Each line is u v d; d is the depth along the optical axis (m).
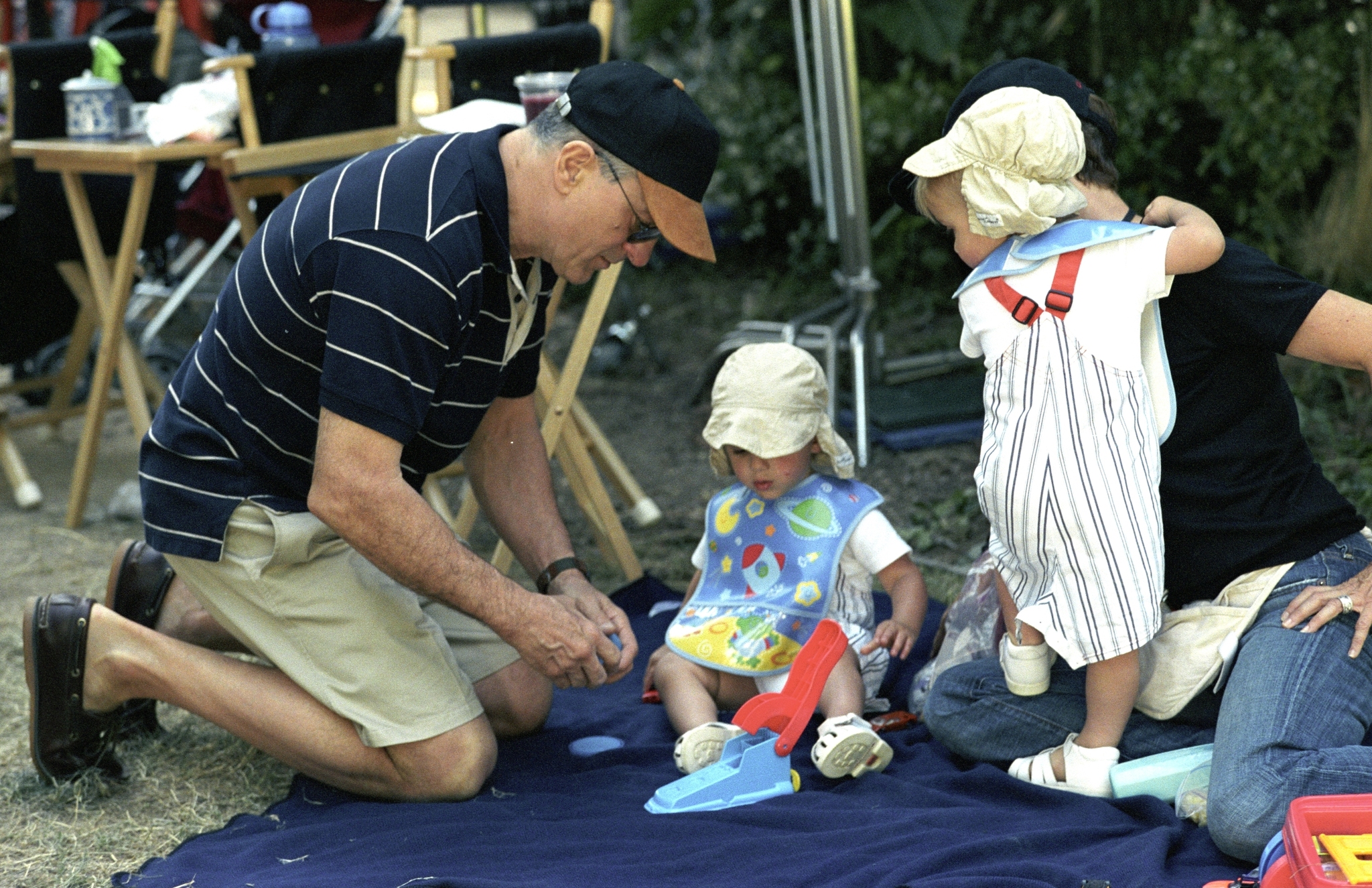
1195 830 2.09
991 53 6.34
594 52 3.72
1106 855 1.97
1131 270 2.07
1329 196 5.35
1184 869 1.96
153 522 2.33
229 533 2.29
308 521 2.29
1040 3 6.19
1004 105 2.04
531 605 2.21
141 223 3.83
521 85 3.21
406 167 2.12
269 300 2.16
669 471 4.54
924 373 5.18
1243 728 2.00
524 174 2.11
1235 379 2.15
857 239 4.64
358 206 2.09
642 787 2.42
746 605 2.71
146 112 4.01
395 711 2.31
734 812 2.22
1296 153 5.18
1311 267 5.20
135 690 2.39
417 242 2.04
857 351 4.48
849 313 4.76
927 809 2.20
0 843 2.31
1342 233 5.15
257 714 2.32
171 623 2.66
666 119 2.02
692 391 5.37
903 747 2.53
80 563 3.87
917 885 1.86
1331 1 5.45
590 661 2.23
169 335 5.87
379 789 2.38
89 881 2.17
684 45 7.83
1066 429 2.07
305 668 2.31
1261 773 1.92
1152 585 2.09
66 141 4.01
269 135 3.61
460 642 2.61
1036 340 2.09
